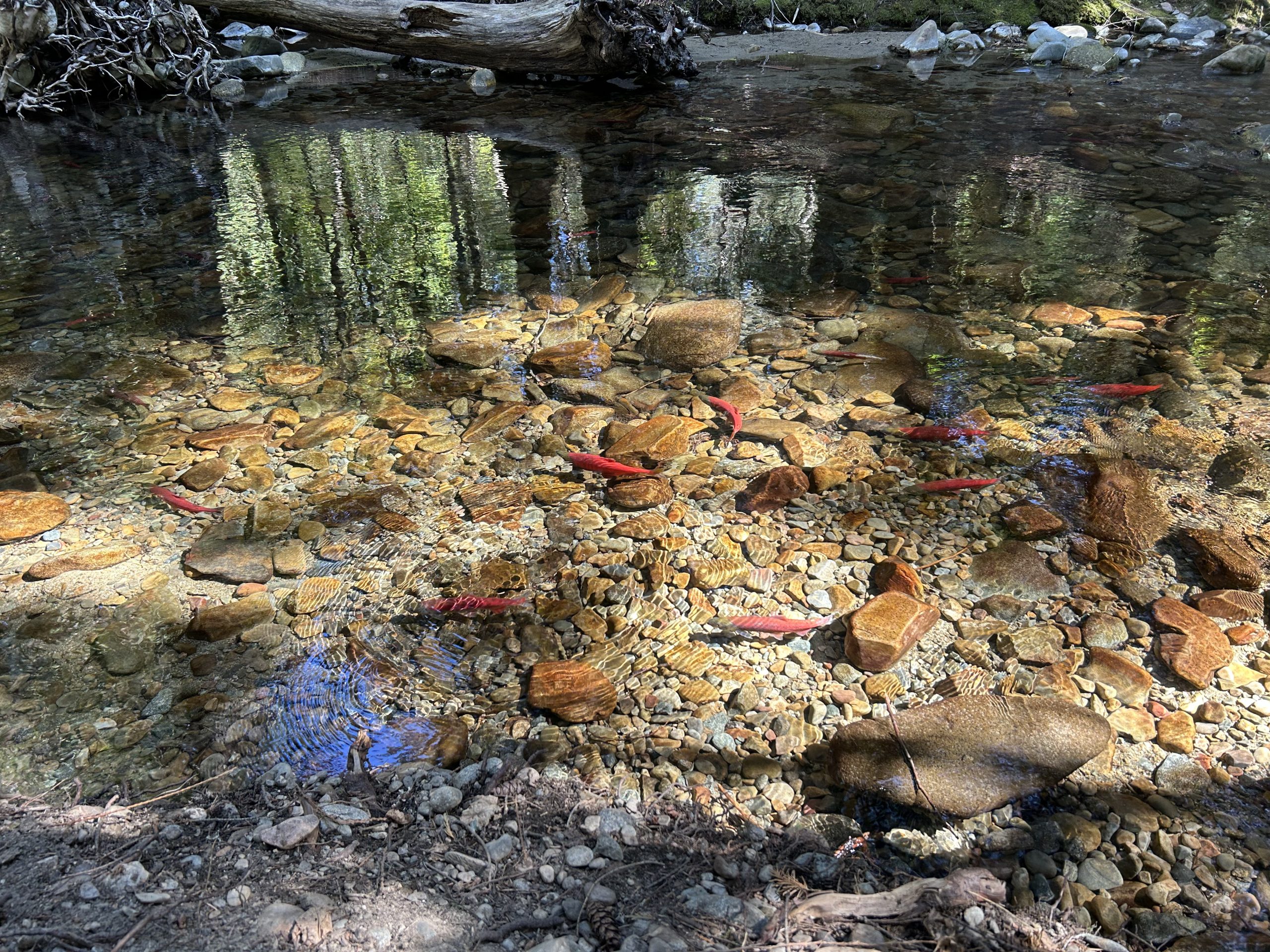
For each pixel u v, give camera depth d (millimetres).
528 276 5480
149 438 4094
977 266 5383
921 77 9508
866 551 3414
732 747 2709
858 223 5996
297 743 2713
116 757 2664
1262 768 2623
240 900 2242
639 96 9117
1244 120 7711
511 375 4512
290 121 8688
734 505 3643
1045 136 7500
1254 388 4211
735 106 8609
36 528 3559
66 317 5125
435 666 2986
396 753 2684
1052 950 2195
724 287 5254
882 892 2320
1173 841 2449
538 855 2385
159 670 2959
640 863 2373
